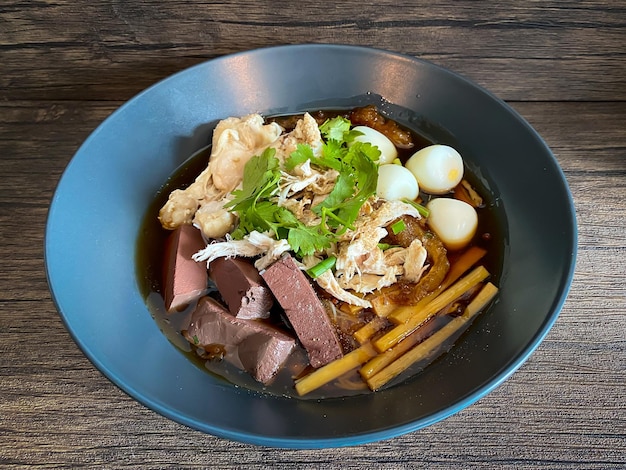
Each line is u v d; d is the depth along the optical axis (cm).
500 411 18
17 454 18
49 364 19
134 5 24
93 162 21
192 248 21
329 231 21
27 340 20
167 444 18
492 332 19
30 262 22
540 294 18
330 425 16
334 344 19
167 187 23
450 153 23
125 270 21
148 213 22
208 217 21
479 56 26
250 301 19
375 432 15
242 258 21
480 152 23
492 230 22
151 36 25
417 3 24
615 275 22
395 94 24
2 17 24
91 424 18
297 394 18
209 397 17
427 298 20
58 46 25
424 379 18
